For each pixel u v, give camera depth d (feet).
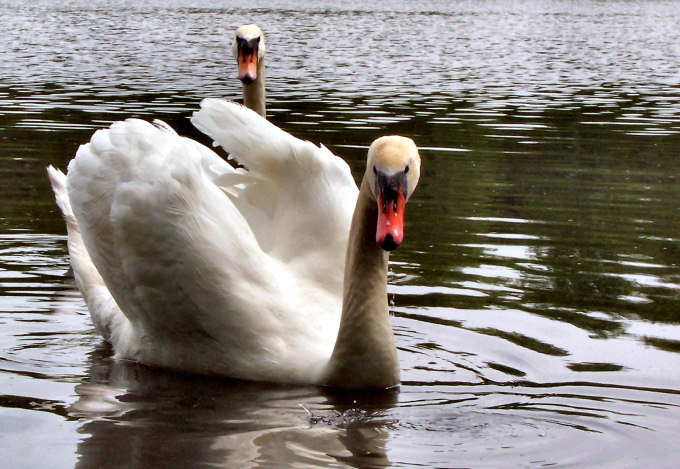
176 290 24.47
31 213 39.73
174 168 24.62
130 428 21.08
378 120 66.13
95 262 26.23
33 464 19.10
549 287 30.91
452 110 72.23
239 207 27.07
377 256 23.07
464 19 193.26
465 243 36.04
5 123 61.67
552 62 114.73
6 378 24.18
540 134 62.44
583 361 25.16
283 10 215.10
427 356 25.67
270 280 25.07
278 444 20.30
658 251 35.17
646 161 53.62
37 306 29.58
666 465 19.35
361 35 149.48
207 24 166.71
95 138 26.27
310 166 26.43
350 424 21.42
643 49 135.03
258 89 46.34
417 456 19.75
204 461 19.30
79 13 188.24
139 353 25.94
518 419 21.76
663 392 23.18
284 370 24.27
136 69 97.14
